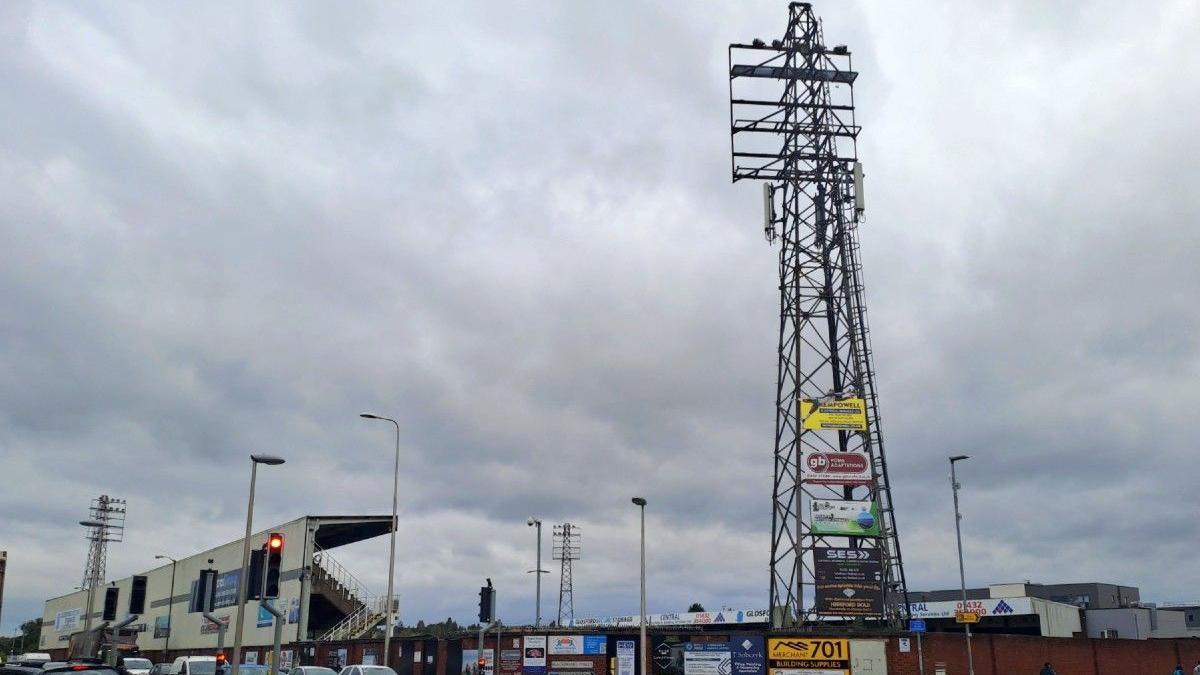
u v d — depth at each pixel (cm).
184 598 10162
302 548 7612
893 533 5644
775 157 6419
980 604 6731
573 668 5391
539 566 6231
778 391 5884
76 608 13188
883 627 5294
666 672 5200
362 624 7731
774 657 4841
